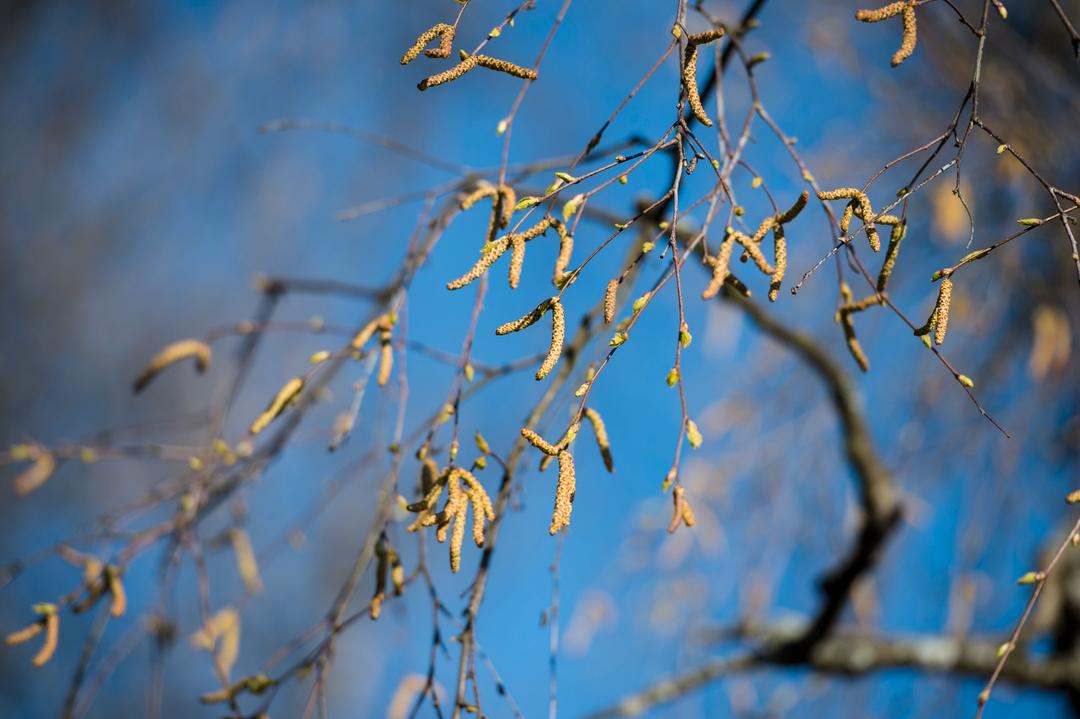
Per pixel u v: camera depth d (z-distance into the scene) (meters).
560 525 1.84
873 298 2.04
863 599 4.21
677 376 1.88
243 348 3.18
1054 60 4.52
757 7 2.67
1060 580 4.12
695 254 3.52
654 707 4.29
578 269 1.87
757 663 4.20
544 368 1.80
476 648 2.38
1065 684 3.99
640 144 2.92
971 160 4.44
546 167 2.88
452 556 1.94
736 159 2.19
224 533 3.02
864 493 3.88
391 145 2.88
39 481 3.04
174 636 2.99
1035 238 4.34
